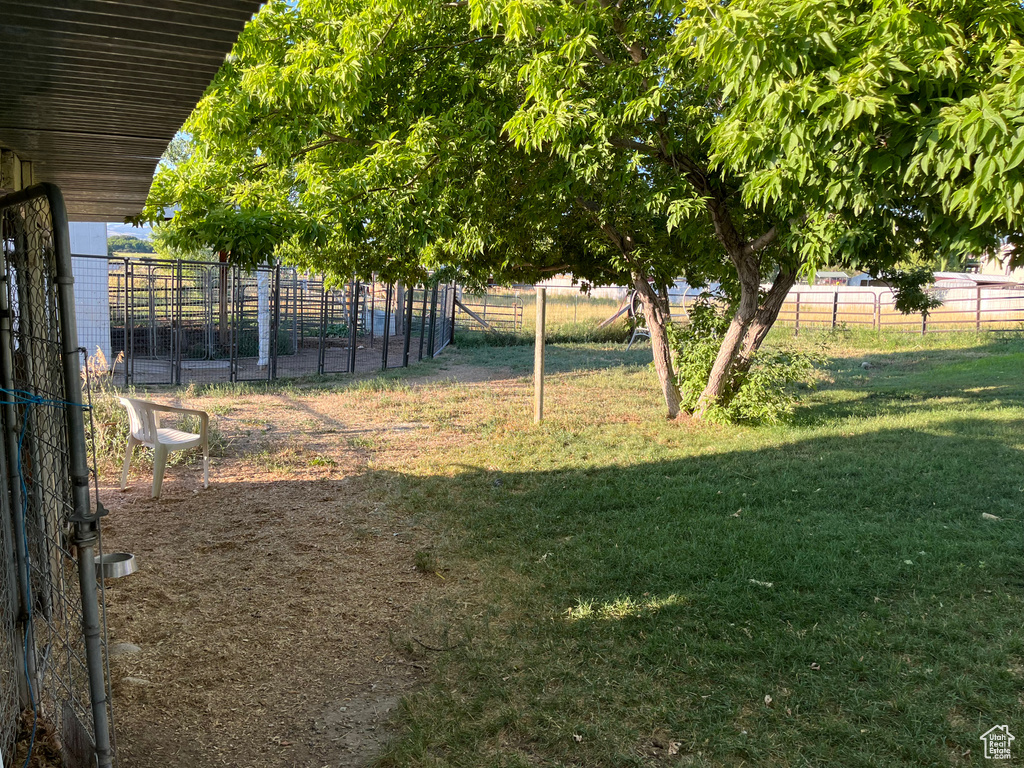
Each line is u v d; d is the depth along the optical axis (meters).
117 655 4.33
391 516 7.01
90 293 15.32
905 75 3.96
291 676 4.16
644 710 3.69
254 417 12.18
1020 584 5.09
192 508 7.29
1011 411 11.47
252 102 8.64
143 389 14.95
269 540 6.38
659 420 11.86
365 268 11.29
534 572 5.52
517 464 8.97
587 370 18.77
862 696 3.78
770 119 4.44
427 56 8.72
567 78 7.33
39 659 3.77
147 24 2.29
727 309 12.72
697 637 4.41
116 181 4.88
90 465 8.51
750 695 3.80
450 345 26.06
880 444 9.51
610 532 6.40
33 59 2.57
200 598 5.18
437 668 4.18
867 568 5.41
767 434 10.46
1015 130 3.41
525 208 9.84
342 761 3.41
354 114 8.40
